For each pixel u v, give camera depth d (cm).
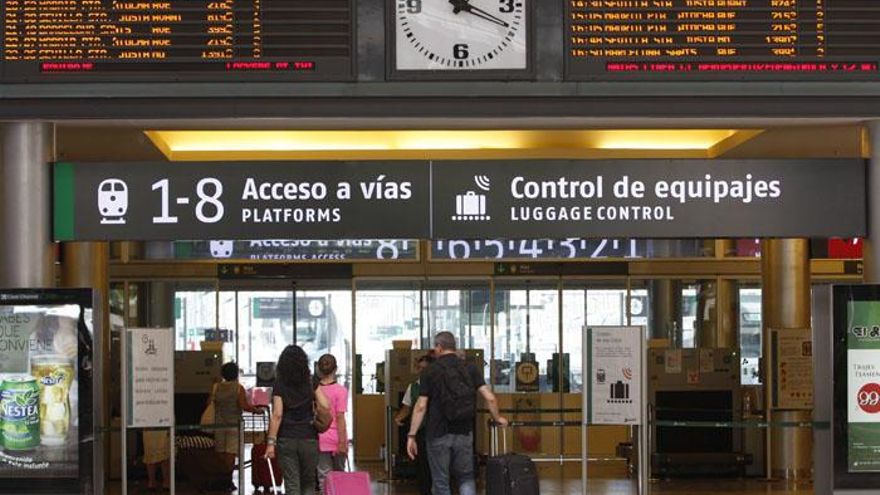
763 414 2119
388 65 1316
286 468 1437
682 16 1320
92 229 1347
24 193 1337
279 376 1442
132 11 1306
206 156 1780
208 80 1307
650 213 1364
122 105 1316
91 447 1315
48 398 1316
